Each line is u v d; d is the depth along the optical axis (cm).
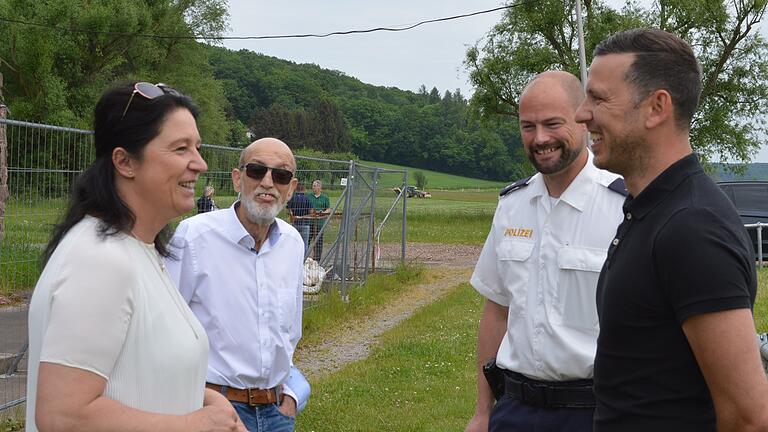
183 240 341
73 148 537
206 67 4612
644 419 196
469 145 10988
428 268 1675
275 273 354
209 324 340
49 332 176
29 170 531
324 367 811
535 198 323
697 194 192
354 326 1023
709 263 180
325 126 10912
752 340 178
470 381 716
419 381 718
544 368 302
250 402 341
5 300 542
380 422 593
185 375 197
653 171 205
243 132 10300
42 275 186
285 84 12394
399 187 1650
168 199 200
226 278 343
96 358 177
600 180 310
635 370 198
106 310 179
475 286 347
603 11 3048
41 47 3306
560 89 304
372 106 11806
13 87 3391
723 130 3058
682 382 192
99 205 191
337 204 1108
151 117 195
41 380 175
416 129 11206
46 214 526
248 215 347
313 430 577
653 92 201
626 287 198
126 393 185
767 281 1183
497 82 3303
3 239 543
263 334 344
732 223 186
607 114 206
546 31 3158
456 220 3447
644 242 196
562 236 307
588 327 297
